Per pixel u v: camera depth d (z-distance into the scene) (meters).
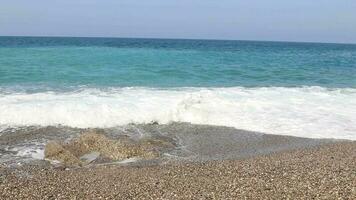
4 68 25.98
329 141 14.29
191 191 9.16
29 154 12.41
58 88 20.55
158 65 31.02
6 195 8.98
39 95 18.25
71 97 18.02
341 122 16.45
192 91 20.58
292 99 19.77
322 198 8.54
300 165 11.24
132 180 10.13
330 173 10.37
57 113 15.66
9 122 15.05
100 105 16.59
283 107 18.28
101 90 20.30
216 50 59.88
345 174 10.27
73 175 10.62
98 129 15.01
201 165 11.55
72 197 8.84
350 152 12.79
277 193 8.91
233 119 16.53
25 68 26.33
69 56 34.69
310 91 22.12
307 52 64.81
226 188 9.34
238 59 40.09
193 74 27.77
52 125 15.21
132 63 31.45
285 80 27.19
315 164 11.33
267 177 10.14
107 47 58.09
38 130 14.62
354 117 17.16
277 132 15.24
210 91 20.75
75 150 12.64
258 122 16.25
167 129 15.47
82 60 31.91
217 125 15.99
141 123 15.97
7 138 13.74
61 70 26.28
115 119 15.84
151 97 18.48
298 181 9.74
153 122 16.12
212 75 27.92
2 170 10.99
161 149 13.30
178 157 12.56
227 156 12.65
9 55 33.88
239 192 9.04
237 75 28.50
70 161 11.86
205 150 13.32
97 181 10.06
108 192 9.16
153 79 25.00
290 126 15.86
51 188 9.48
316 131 15.35
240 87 23.05
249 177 10.19
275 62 38.22
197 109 17.20
